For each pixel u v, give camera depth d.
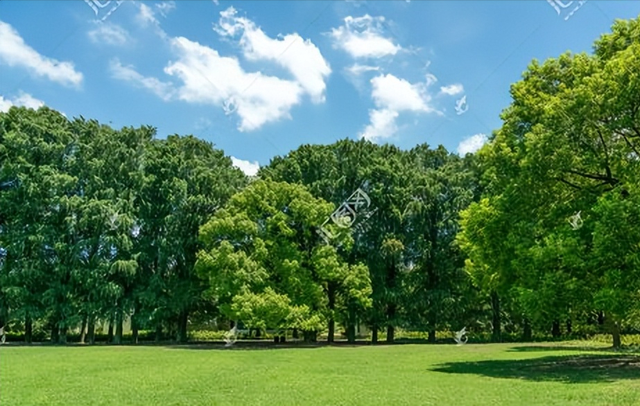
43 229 43.34
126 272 43.41
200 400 13.30
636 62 18.81
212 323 51.78
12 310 43.03
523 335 51.00
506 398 12.94
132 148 47.72
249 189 43.00
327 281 43.94
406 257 50.81
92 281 42.94
